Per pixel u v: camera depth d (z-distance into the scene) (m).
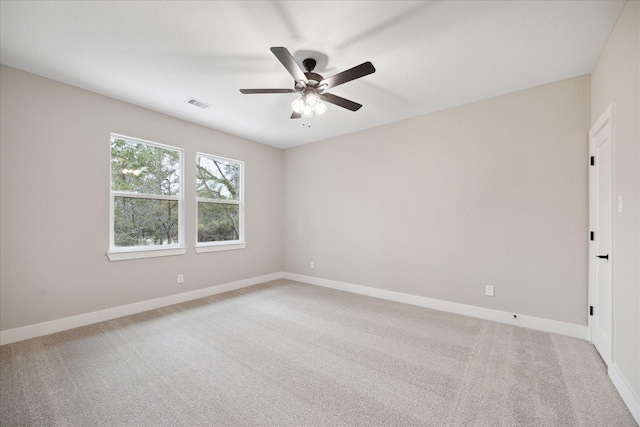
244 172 4.68
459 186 3.36
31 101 2.65
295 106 2.43
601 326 2.34
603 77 2.23
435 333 2.78
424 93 3.05
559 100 2.77
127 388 1.89
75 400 1.76
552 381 1.96
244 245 4.64
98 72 2.64
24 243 2.61
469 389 1.88
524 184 2.95
